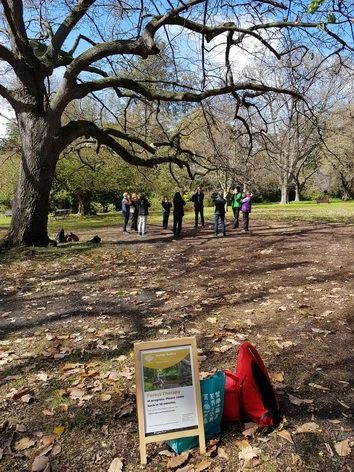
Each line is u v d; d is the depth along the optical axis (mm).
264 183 37500
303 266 9883
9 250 12914
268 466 2932
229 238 16016
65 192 44375
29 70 13156
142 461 3000
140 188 40844
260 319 6000
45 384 4254
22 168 13711
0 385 4273
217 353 4844
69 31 14008
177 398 3045
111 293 7883
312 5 4035
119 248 13852
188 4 10625
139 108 19562
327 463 2955
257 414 3344
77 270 10312
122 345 5219
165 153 27422
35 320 6410
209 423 3221
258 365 3498
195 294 7547
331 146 34969
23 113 13578
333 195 59969
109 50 13008
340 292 7336
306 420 3453
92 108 21750
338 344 5020
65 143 14219
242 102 14438
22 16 12734
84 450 3186
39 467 2988
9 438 3365
